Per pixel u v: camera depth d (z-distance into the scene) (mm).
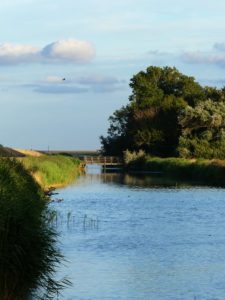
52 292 21875
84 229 38500
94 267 27422
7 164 26031
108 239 34906
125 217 45094
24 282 19750
